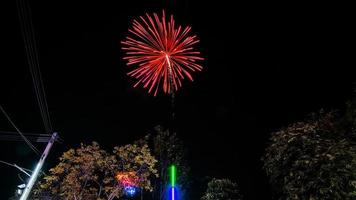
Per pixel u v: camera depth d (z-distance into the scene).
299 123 9.02
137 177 20.83
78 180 20.36
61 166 19.95
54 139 15.76
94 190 20.94
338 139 8.12
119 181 20.77
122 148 20.98
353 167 6.97
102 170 20.89
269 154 8.94
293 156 8.23
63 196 20.20
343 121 8.50
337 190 7.01
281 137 8.78
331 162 7.15
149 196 22.20
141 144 21.86
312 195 7.30
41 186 19.58
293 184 7.80
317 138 8.09
